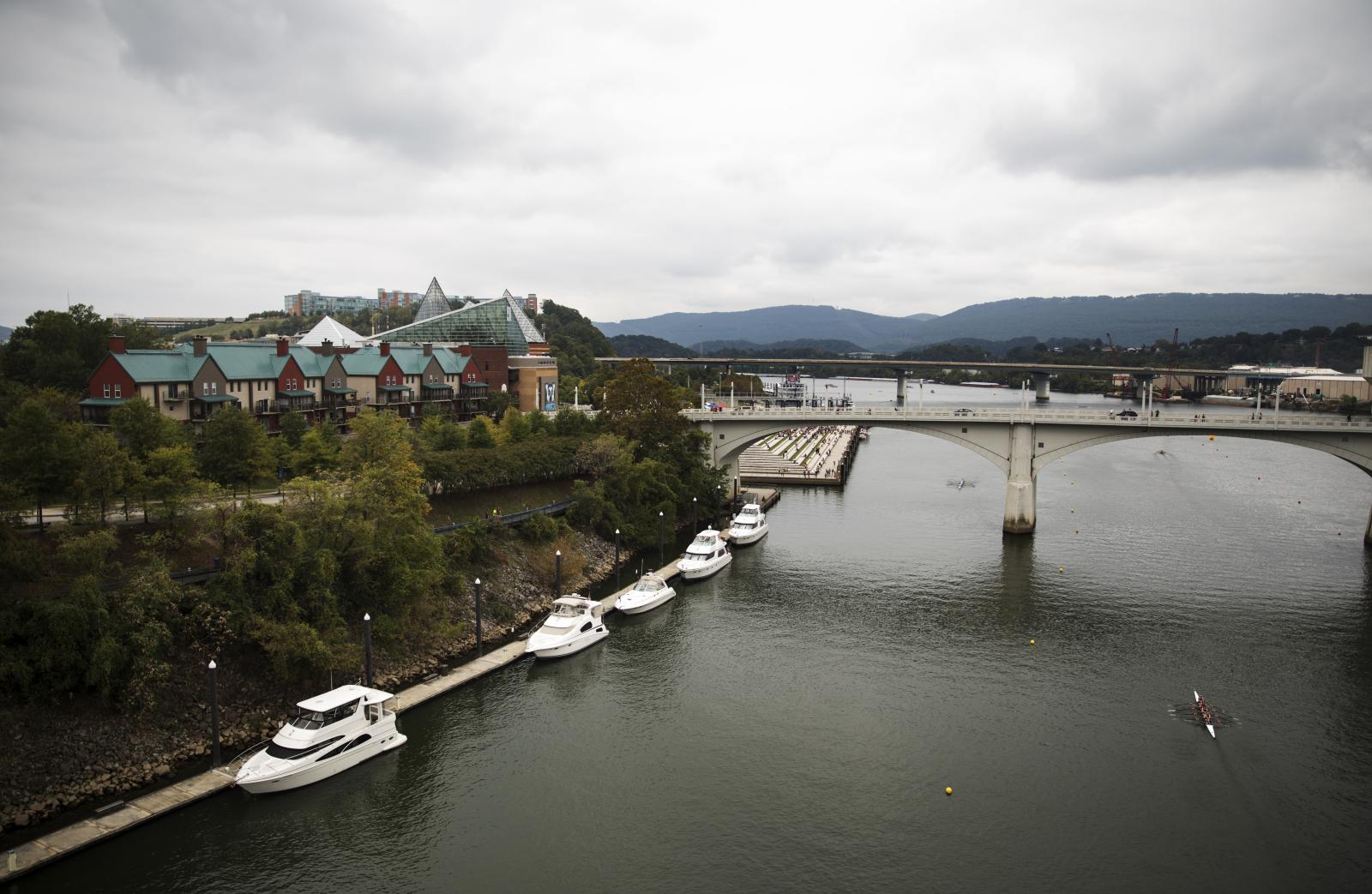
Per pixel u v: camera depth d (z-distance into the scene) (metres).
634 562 103.25
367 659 60.19
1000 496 158.25
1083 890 45.75
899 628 83.69
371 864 46.56
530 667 71.25
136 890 43.72
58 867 42.56
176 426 79.69
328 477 79.38
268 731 54.56
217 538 63.72
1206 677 72.56
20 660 47.25
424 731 60.06
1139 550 114.81
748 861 47.50
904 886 45.72
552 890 44.91
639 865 47.06
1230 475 185.00
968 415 126.88
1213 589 97.12
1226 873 47.28
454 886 45.03
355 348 146.25
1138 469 193.62
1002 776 56.66
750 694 68.19
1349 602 92.44
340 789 52.72
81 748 47.44
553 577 88.88
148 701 50.16
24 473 60.38
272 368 109.50
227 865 46.16
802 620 85.81
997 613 88.62
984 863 47.75
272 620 57.28
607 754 58.41
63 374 101.25
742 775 56.25
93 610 49.84
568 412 123.56
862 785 55.22
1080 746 60.69
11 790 44.12
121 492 61.06
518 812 51.59
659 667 73.19
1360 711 66.50
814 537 122.81
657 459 118.06
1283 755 59.72
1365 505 148.62
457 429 106.06
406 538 68.19
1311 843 49.97
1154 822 51.81
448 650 70.06
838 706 66.25
